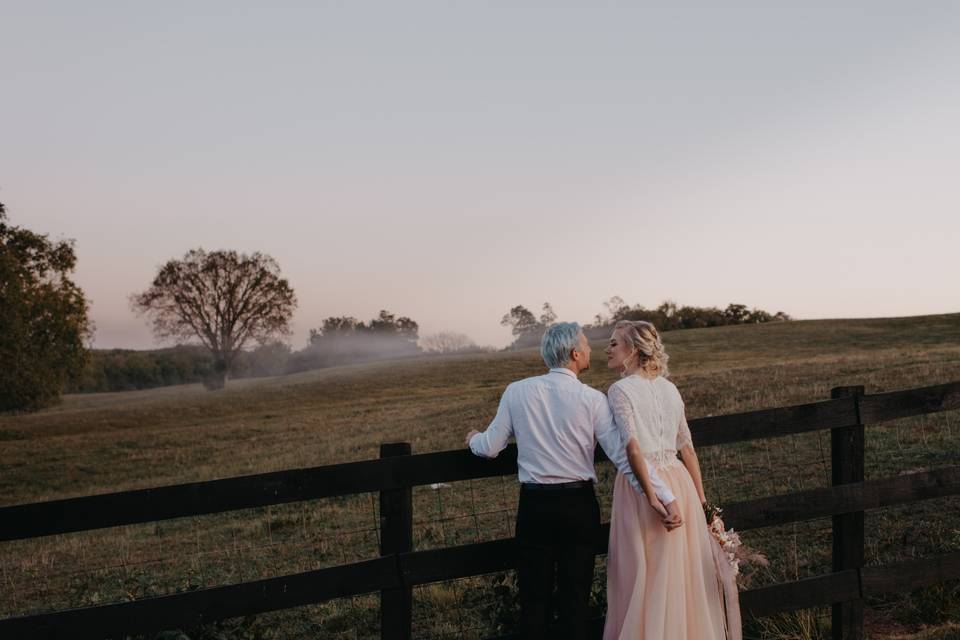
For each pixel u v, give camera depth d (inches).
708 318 3053.6
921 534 250.8
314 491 136.9
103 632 125.8
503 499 407.8
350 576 137.9
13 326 1499.8
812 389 664.4
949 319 1828.2
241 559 346.6
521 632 135.9
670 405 143.3
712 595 144.0
